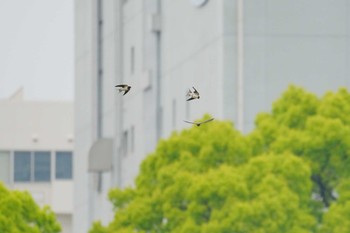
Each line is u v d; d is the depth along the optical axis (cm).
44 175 16200
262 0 9425
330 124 8838
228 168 8669
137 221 9025
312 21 9506
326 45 9519
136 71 10875
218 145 8875
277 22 9450
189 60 9938
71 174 16238
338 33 9531
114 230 9212
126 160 11244
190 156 8919
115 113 11425
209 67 9600
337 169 8869
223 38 9412
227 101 9419
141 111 10675
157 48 10581
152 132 10562
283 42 9469
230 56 9419
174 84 10231
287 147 8875
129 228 9088
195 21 9825
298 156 8919
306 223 8619
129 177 11138
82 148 12312
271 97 9438
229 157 8881
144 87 10588
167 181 8888
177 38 10181
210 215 8669
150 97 10575
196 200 8638
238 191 8575
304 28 9494
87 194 12181
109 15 11694
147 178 9106
